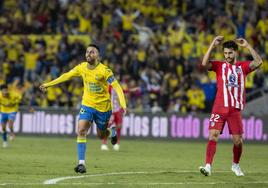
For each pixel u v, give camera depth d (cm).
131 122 7531
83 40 8881
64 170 3600
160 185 2930
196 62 8238
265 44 8706
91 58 3412
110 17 9100
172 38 8706
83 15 9150
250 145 7125
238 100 3369
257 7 9106
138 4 9294
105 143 5744
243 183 3094
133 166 3994
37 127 7606
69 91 8125
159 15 9244
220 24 8894
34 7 9369
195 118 7431
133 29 9025
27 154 4853
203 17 9019
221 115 3359
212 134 3350
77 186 2839
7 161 4119
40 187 2803
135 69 8150
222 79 3369
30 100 8081
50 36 8994
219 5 9288
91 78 3441
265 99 7906
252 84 8112
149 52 8331
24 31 9206
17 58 8688
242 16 9006
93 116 3475
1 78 8338
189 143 7162
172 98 7956
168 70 8169
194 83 7988
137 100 7862
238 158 3497
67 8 9306
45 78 8431
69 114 7544
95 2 9312
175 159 4728
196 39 8638
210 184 3008
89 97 3466
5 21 9319
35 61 8625
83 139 3431
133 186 2869
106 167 3869
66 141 6844
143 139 7519
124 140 7419
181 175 3397
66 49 8544
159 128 7500
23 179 3111
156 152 5522
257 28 8862
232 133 3412
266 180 3288
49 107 7825
